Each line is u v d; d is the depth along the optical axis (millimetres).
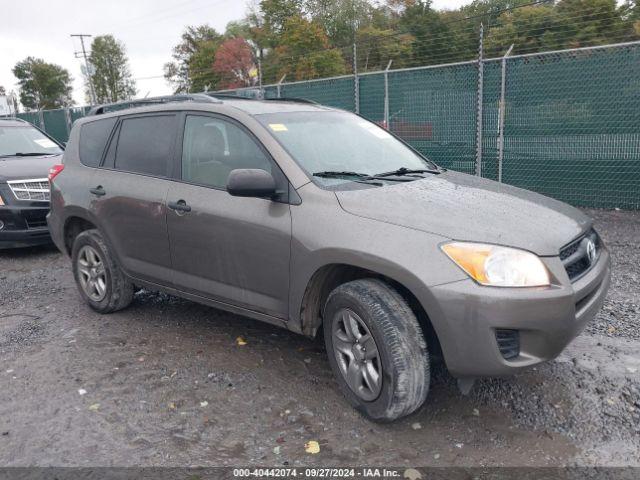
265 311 3811
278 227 3574
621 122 8633
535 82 9266
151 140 4617
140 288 5379
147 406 3564
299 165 3670
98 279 5145
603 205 9016
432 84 10383
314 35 56094
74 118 19797
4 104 37906
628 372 3738
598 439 3070
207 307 5336
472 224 3080
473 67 9859
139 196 4492
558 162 9273
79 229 5410
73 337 4719
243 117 4004
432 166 4520
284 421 3348
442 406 3453
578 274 3223
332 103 12031
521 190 3986
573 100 8977
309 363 4086
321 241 3344
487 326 2867
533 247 2996
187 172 4270
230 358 4211
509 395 3537
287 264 3557
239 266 3857
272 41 62156
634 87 8430
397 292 3225
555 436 3113
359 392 3299
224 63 57156
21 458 3070
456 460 2941
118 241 4785
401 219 3184
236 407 3518
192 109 4359
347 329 3348
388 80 10984
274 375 3916
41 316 5305
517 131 9570
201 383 3838
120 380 3922
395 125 11055
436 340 3240
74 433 3289
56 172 5453
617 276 5695
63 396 3727
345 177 3752
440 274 2945
